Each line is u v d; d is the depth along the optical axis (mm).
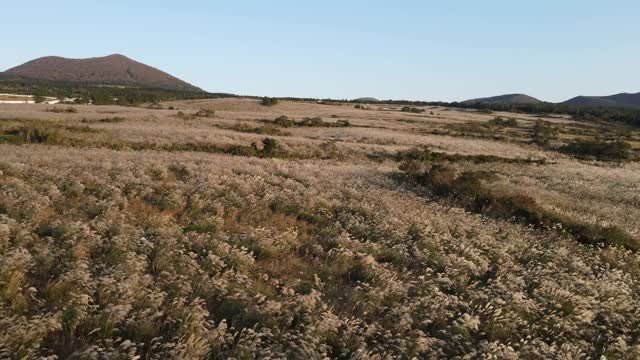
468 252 13406
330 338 7812
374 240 14359
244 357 6664
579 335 9391
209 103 126625
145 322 7207
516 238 16219
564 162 55250
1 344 5945
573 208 24500
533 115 160375
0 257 8430
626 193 32094
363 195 21391
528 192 27094
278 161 32969
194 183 19797
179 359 6180
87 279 8125
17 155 24281
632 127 134250
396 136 70062
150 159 26859
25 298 7613
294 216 16219
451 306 9758
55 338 6867
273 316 8094
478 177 30031
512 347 8336
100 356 6262
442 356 7852
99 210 13461
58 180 17125
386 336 7895
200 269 9609
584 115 158500
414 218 16938
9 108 68688
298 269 11141
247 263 10562
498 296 10242
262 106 122000
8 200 12734
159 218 13141
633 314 10742
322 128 75000
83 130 44719
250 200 17156
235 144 45625
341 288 10320
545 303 10391
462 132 89750
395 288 10031
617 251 16266
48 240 10375
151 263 10062
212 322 7516
